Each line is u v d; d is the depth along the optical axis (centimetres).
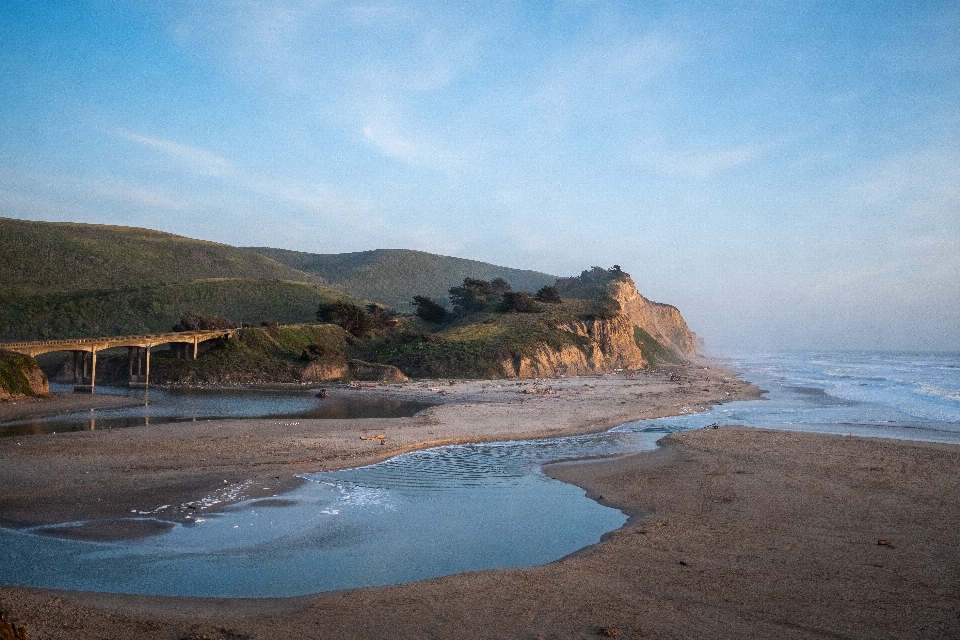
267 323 9250
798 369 13288
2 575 1597
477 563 1759
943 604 1432
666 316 18300
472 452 3509
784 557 1758
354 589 1539
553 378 8812
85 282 14638
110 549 1809
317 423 4331
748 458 3219
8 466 2733
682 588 1536
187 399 6059
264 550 1834
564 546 1909
